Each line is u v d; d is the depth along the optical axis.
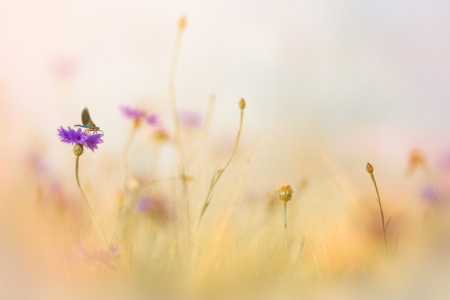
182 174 1.66
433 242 1.57
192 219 1.66
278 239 1.62
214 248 1.58
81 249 1.57
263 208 1.70
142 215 1.66
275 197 1.70
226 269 1.56
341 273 1.56
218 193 1.71
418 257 1.55
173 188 1.71
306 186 1.73
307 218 1.66
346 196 1.71
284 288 1.54
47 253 1.58
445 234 1.58
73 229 1.63
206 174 1.75
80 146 1.52
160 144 1.76
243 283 1.55
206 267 1.56
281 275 1.56
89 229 1.64
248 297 1.53
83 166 1.76
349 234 1.61
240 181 1.67
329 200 1.71
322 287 1.53
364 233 1.60
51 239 1.60
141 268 1.58
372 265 1.56
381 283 1.53
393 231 1.59
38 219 1.62
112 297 1.53
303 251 1.59
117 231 1.62
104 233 1.63
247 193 1.72
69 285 1.54
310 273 1.56
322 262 1.58
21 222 1.62
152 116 1.67
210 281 1.55
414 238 1.58
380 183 1.75
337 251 1.59
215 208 1.68
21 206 1.64
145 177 1.73
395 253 1.56
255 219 1.68
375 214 1.62
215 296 1.54
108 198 1.69
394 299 1.50
